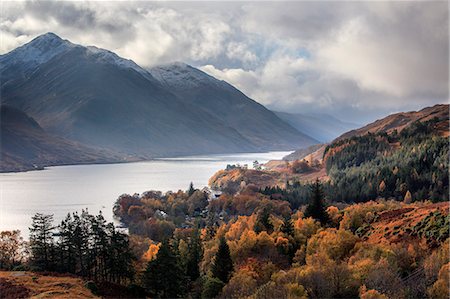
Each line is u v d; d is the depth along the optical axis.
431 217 94.25
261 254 103.75
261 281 86.50
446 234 84.31
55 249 103.38
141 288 89.94
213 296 84.50
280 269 95.44
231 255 104.00
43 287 82.00
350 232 101.31
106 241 98.62
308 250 98.00
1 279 86.12
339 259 88.44
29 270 99.00
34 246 104.69
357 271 72.00
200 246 120.38
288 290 67.94
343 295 68.69
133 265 105.62
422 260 76.62
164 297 86.38
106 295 82.75
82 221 110.38
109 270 97.00
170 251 90.19
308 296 68.75
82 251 101.06
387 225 103.19
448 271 64.75
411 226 95.50
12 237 120.56
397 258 77.81
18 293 76.56
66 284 84.44
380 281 66.94
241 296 76.44
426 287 66.19
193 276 100.75
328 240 94.44
